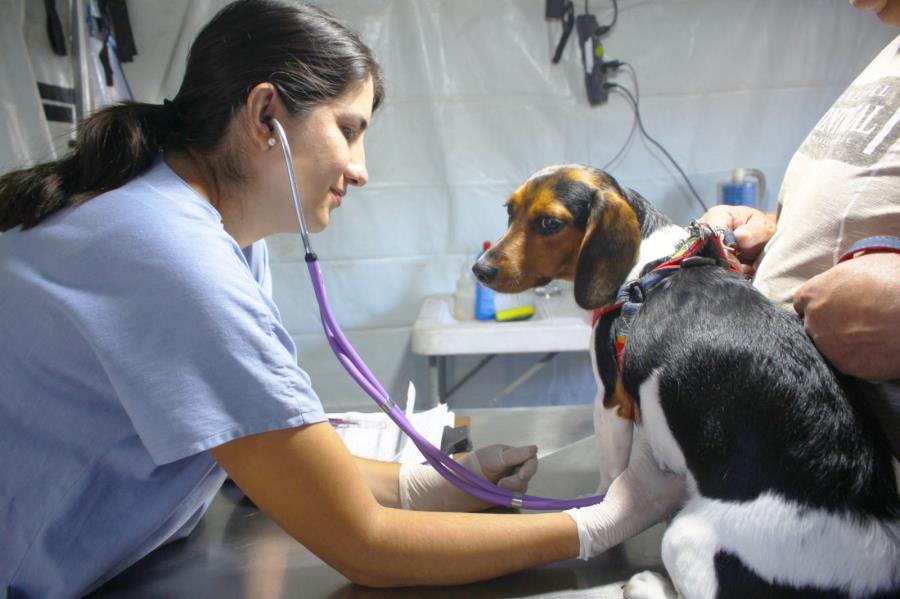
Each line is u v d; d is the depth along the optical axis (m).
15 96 1.90
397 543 0.73
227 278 0.69
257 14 0.75
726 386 0.74
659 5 2.43
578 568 0.82
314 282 0.84
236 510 1.08
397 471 1.02
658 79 2.49
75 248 0.71
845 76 2.52
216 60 0.75
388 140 2.50
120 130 0.77
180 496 0.75
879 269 0.72
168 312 0.67
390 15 2.40
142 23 2.35
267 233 0.87
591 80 2.43
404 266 2.60
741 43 2.47
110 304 0.68
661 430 0.79
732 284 0.83
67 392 0.73
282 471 0.69
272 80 0.73
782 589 0.64
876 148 0.83
